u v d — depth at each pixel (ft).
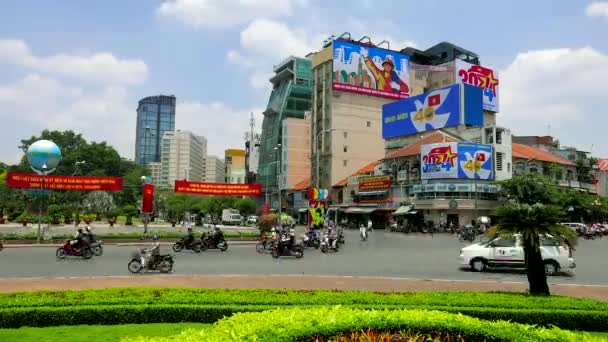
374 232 177.06
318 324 21.24
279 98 353.31
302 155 307.37
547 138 264.93
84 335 27.43
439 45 302.45
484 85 236.63
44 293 35.81
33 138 297.12
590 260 80.18
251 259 79.00
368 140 262.88
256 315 23.11
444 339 21.04
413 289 47.65
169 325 30.45
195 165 519.60
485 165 175.94
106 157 298.97
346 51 254.06
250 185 127.95
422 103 210.38
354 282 52.85
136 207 262.88
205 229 174.09
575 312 31.58
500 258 63.26
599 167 262.67
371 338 20.61
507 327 21.42
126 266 66.74
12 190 220.23
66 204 221.66
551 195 164.66
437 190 174.50
